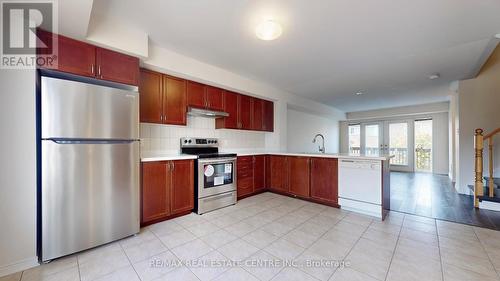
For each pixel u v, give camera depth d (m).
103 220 1.99
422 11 1.91
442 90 4.73
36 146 1.72
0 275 1.55
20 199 1.64
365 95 5.26
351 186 2.98
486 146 3.71
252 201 3.48
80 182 1.87
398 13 1.94
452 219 2.69
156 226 2.46
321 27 2.19
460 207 3.18
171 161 2.67
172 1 1.80
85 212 1.89
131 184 2.19
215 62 3.12
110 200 2.04
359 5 1.83
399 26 2.16
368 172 2.82
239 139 4.20
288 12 1.94
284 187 3.81
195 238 2.16
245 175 3.64
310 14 1.96
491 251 1.88
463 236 2.19
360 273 1.58
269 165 4.08
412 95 5.23
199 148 3.45
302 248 1.95
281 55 2.88
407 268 1.64
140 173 2.41
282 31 2.25
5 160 1.59
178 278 1.53
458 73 3.60
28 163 1.67
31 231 1.67
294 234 2.25
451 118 5.22
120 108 2.11
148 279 1.52
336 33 2.30
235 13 1.96
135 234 2.22
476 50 2.71
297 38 2.42
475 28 2.19
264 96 4.21
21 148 1.65
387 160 2.96
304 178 3.51
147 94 2.68
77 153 1.85
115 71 2.18
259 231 2.32
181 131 3.30
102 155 1.99
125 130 2.14
